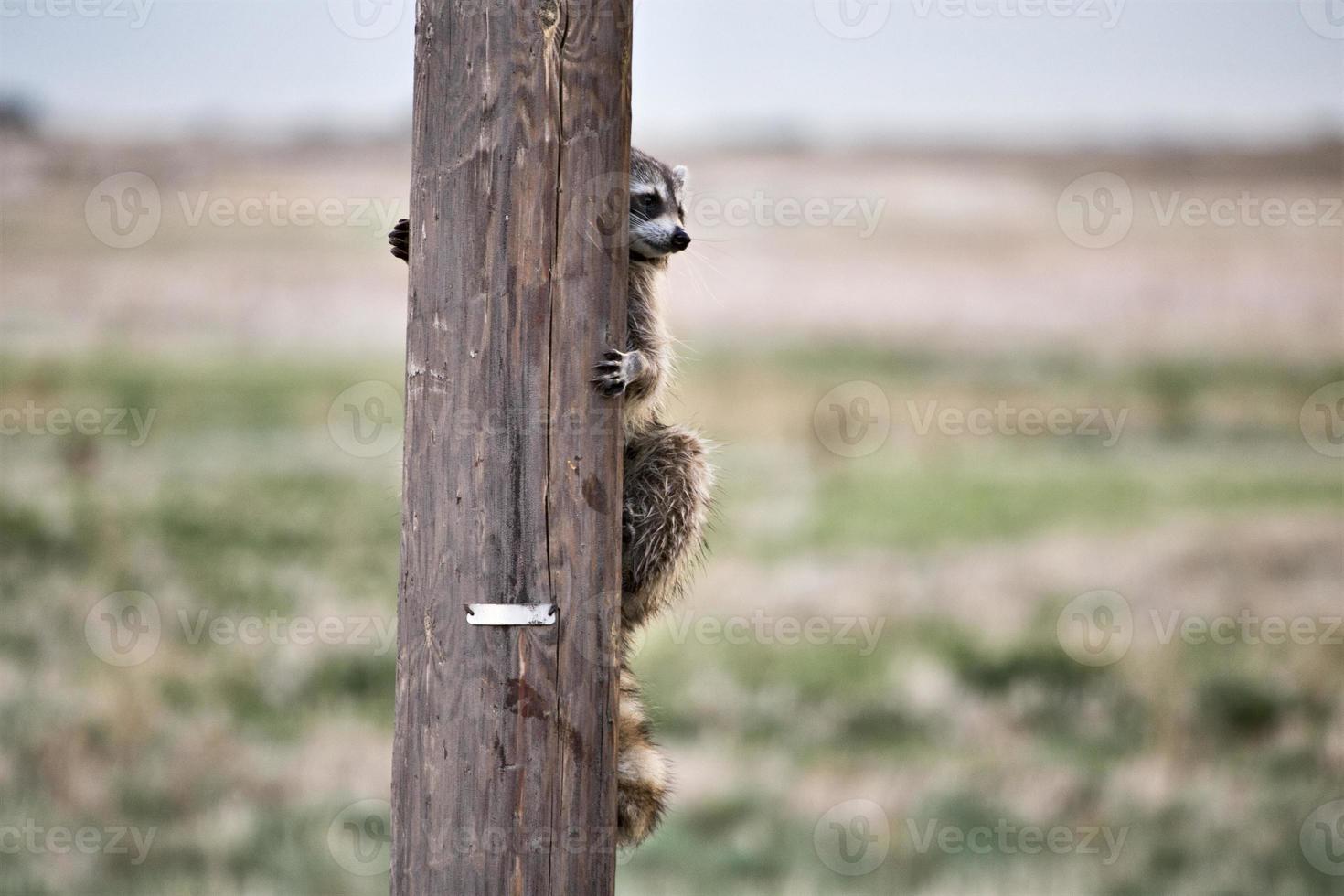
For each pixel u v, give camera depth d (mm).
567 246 8258
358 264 74000
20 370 56531
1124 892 21844
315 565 37438
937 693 30203
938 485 49562
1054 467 53469
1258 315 80625
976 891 21469
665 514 12938
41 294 66062
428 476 8312
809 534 43375
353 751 26469
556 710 8320
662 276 13914
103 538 37500
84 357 59312
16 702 27234
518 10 8102
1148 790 25766
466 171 8172
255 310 66250
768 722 29359
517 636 8250
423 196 8297
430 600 8312
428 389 8297
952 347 75375
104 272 69688
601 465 8430
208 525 39812
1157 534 41156
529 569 8250
